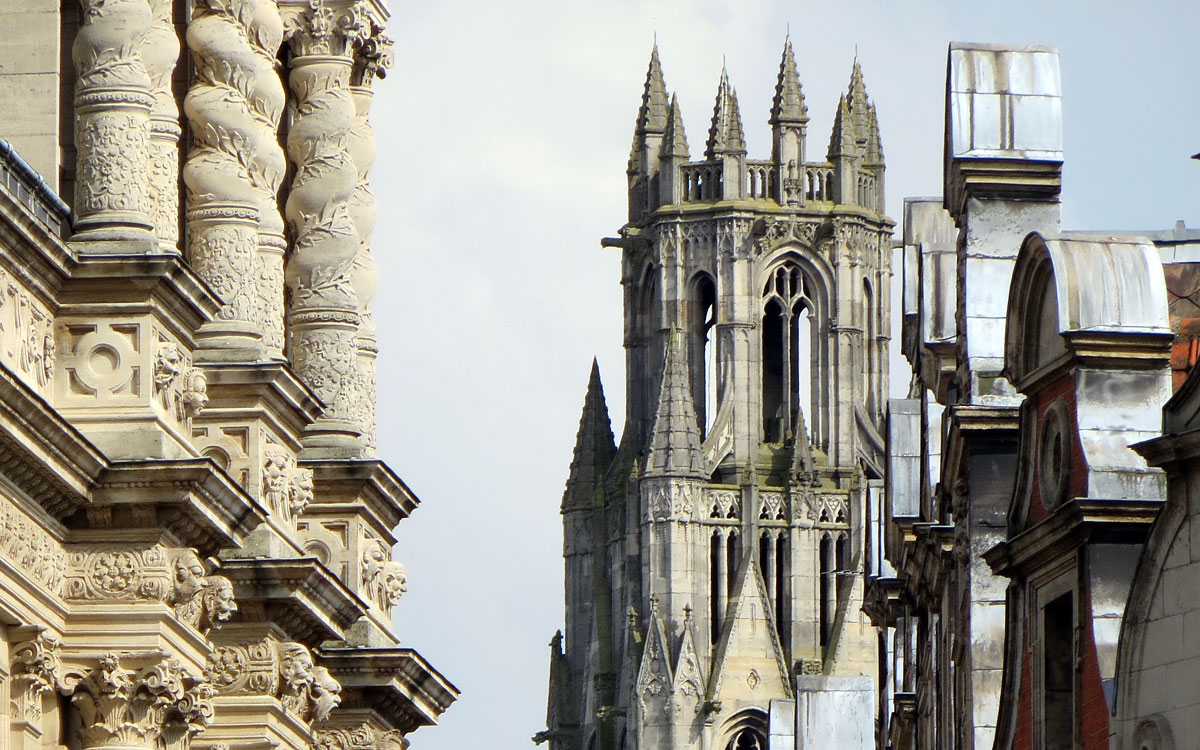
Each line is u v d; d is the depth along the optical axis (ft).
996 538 316.19
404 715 352.08
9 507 242.99
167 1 273.75
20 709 248.11
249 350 293.64
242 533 266.77
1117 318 259.60
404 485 346.74
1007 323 275.39
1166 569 234.17
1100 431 258.98
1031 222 314.14
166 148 270.67
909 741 503.61
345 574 336.08
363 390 345.51
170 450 255.50
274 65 314.96
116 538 254.47
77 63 266.16
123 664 253.85
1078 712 262.06
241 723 295.69
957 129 313.94
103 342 255.50
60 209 258.37
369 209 350.23
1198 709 229.45
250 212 297.33
